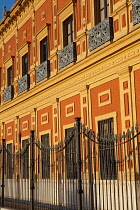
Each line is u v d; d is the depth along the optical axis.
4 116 20.02
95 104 11.73
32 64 16.78
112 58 10.83
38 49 16.16
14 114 18.64
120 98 10.48
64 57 13.51
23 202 12.74
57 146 10.02
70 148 10.23
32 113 16.38
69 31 13.90
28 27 17.42
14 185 13.50
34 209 10.93
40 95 15.62
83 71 12.28
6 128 19.80
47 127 14.97
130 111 10.03
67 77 13.17
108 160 9.57
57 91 14.14
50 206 10.71
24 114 17.38
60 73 13.55
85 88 12.19
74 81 12.91
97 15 12.08
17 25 18.77
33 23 16.77
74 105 12.96
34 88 15.80
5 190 14.26
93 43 11.73
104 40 11.18
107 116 11.05
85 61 11.95
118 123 10.58
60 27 14.20
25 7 17.56
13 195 14.45
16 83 18.50
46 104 15.13
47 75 14.90
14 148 18.45
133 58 9.98
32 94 16.14
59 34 14.27
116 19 10.88
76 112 12.82
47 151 10.98
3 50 20.81
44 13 15.71
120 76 10.52
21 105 17.69
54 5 14.79
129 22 10.33
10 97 18.88
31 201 10.55
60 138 13.80
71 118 13.12
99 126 11.53
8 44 20.12
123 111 10.33
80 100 12.55
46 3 15.55
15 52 19.00
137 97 9.84
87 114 12.06
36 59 16.33
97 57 11.35
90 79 11.99
